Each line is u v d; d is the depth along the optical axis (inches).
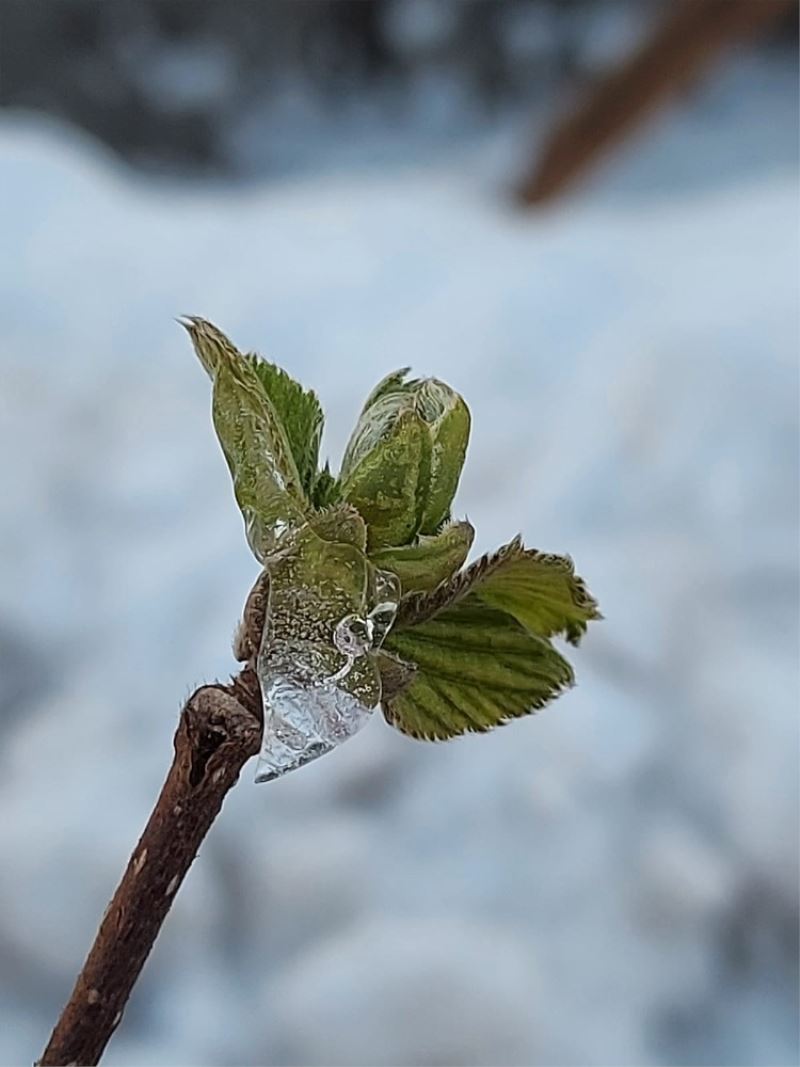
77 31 79.6
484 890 28.5
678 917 28.3
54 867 28.1
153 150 82.3
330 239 50.6
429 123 92.0
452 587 7.7
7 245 48.6
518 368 41.7
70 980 27.5
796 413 37.1
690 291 42.5
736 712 30.9
